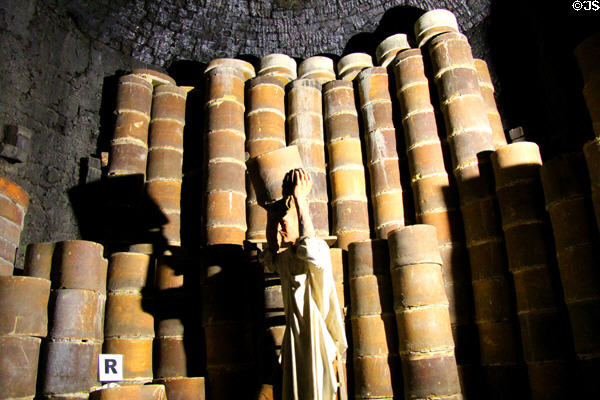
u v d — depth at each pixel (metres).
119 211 5.64
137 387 3.44
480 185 5.07
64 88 6.03
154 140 6.10
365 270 4.81
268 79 6.42
